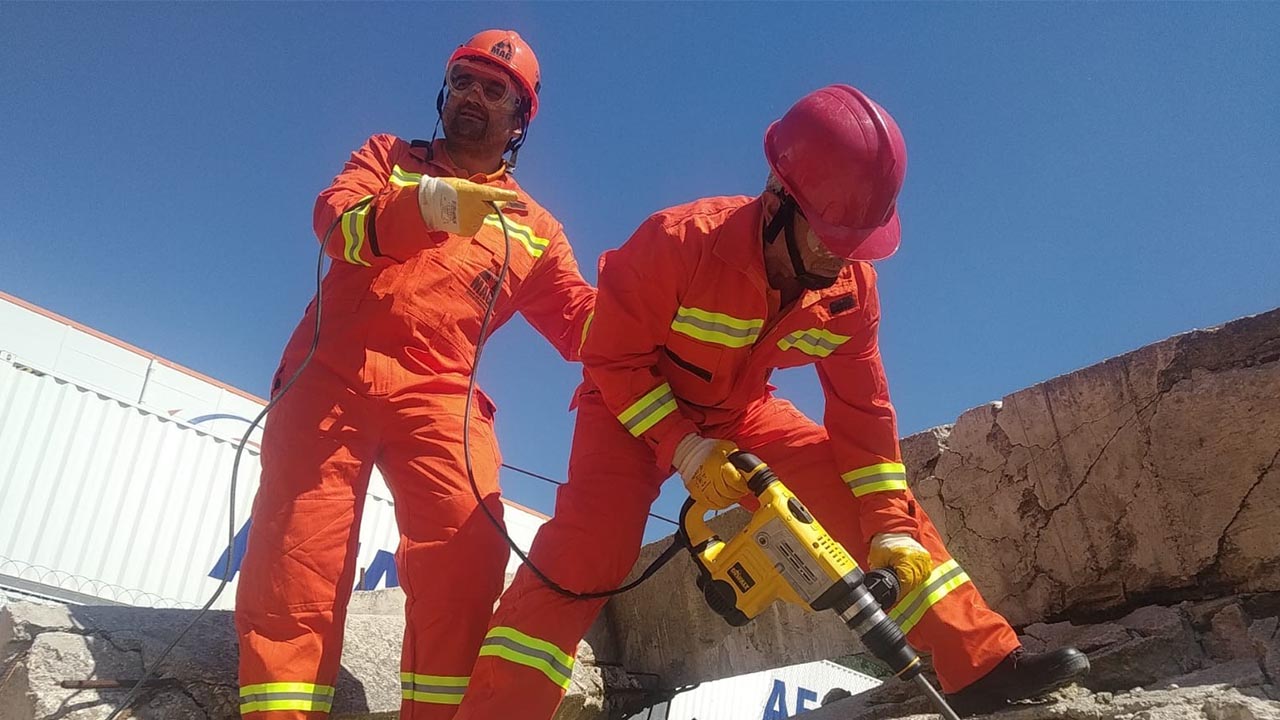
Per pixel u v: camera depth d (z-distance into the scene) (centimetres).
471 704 233
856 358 277
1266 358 276
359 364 289
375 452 290
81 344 1014
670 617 415
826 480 282
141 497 956
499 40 352
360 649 317
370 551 1101
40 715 254
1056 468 315
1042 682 237
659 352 272
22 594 852
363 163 327
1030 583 316
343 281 302
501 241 324
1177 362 292
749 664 384
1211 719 197
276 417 285
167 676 276
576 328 343
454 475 284
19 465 871
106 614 286
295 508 269
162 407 1055
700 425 287
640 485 267
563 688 240
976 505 334
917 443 356
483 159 349
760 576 243
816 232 244
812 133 247
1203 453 282
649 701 408
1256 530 269
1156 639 255
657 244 253
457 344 307
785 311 264
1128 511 296
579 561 250
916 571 251
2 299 963
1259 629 250
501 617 246
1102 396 308
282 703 248
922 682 218
